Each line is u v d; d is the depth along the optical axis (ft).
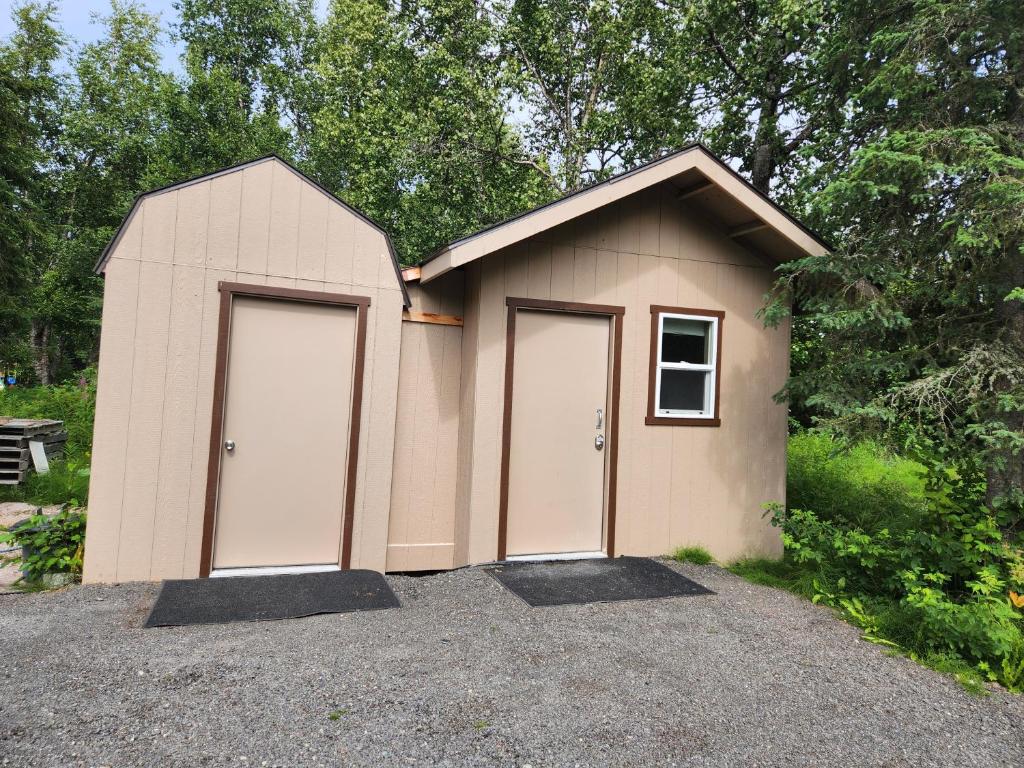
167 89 64.28
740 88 38.42
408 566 17.85
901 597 15.58
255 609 12.93
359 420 16.12
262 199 15.34
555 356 18.33
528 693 9.87
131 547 14.28
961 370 15.61
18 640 10.93
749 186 17.93
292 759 7.79
